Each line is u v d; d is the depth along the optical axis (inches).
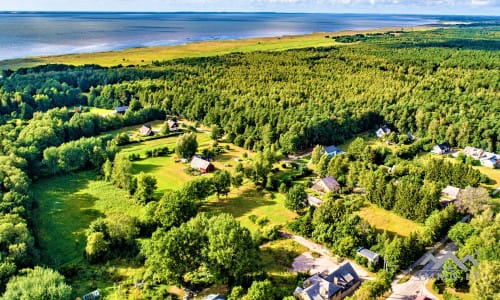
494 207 4367.6
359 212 4448.8
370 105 7785.4
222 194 4805.6
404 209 4266.7
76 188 5027.1
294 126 6299.2
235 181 4889.3
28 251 3385.8
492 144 6417.3
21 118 7524.6
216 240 3174.2
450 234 3759.8
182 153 5876.0
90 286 3218.5
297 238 3922.2
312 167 5728.3
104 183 5172.2
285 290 3120.1
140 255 3545.8
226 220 3314.5
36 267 3125.0
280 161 5949.8
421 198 4207.7
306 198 4446.4
